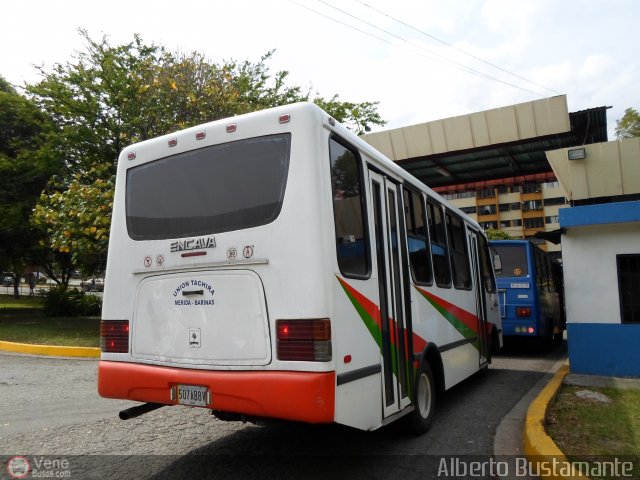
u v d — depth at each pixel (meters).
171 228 4.45
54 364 9.98
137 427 5.72
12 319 18.97
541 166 14.72
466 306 7.51
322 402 3.54
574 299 7.96
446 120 12.74
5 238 19.95
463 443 5.18
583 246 7.98
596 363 7.78
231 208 4.15
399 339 4.92
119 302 4.64
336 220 4.01
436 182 16.19
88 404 6.78
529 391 7.61
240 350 3.88
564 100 11.58
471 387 8.01
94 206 12.61
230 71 16.42
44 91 15.44
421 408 5.52
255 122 4.21
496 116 12.25
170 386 4.16
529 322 10.99
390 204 5.20
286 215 3.87
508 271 11.27
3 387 7.83
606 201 9.91
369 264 4.41
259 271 3.89
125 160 4.96
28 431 5.56
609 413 5.62
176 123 14.67
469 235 8.30
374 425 4.22
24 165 17.45
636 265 7.71
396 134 13.30
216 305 4.05
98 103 15.41
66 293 21.17
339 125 4.34
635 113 21.22
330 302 3.71
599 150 9.40
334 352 3.67
